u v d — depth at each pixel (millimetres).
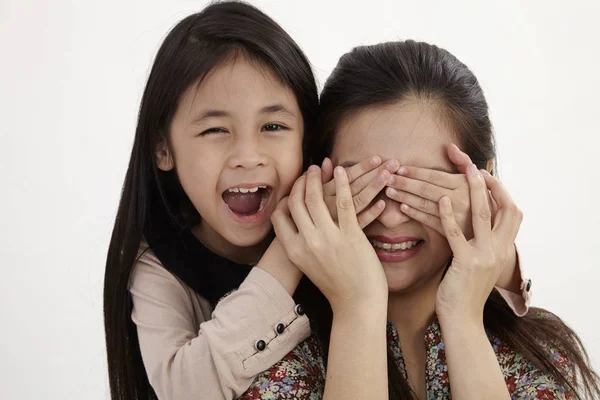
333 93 1280
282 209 1264
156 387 1246
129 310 1415
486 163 1340
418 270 1262
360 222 1223
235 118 1266
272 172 1291
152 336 1317
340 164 1259
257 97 1262
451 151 1235
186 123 1295
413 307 1291
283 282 1216
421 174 1217
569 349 1335
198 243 1425
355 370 1135
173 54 1312
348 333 1160
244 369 1162
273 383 1165
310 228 1210
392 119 1229
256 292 1196
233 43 1275
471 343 1186
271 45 1286
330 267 1192
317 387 1196
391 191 1219
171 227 1428
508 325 1307
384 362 1150
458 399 1171
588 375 1347
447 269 1296
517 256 1322
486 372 1173
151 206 1430
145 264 1412
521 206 3166
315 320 1280
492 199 1287
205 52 1273
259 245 1452
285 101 1287
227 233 1329
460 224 1229
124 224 1422
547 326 1344
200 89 1271
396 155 1228
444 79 1257
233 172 1279
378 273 1195
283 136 1295
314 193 1224
